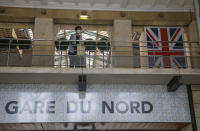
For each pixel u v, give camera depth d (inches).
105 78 416.8
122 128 490.0
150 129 511.8
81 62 433.1
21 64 450.9
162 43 505.4
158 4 534.3
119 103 423.2
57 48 500.4
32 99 415.8
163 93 435.2
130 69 405.4
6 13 507.5
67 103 417.1
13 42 487.2
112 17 524.4
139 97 429.4
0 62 442.3
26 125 430.9
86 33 648.4
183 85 442.6
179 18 535.8
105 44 508.7
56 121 407.8
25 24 525.0
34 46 493.0
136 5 532.1
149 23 537.3
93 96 423.5
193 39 527.5
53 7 518.6
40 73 395.5
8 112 407.5
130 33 519.5
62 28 530.6
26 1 511.8
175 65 461.1
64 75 404.5
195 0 483.2
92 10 525.0
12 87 420.2
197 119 424.5
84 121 410.3
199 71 412.8
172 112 426.3
